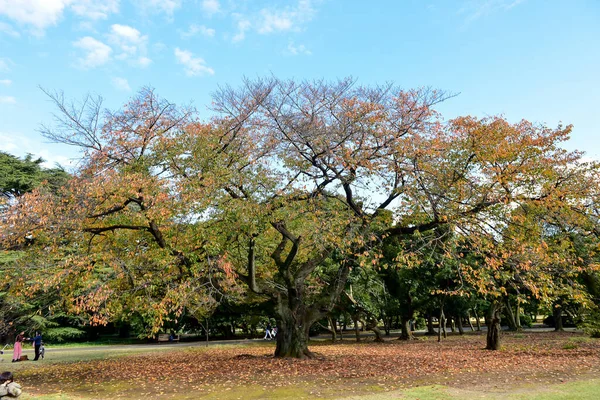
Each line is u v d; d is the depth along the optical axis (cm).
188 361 1898
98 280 1295
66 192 1323
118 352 2644
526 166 1234
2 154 3228
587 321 2230
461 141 1348
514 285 1302
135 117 1473
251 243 1576
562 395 902
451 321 4550
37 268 1360
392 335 4319
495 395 933
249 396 1030
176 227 1363
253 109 1541
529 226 1260
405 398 924
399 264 1402
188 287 1330
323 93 1480
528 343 2545
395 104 1446
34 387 1315
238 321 4031
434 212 1319
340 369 1428
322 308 1733
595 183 1359
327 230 1389
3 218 1220
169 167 1434
